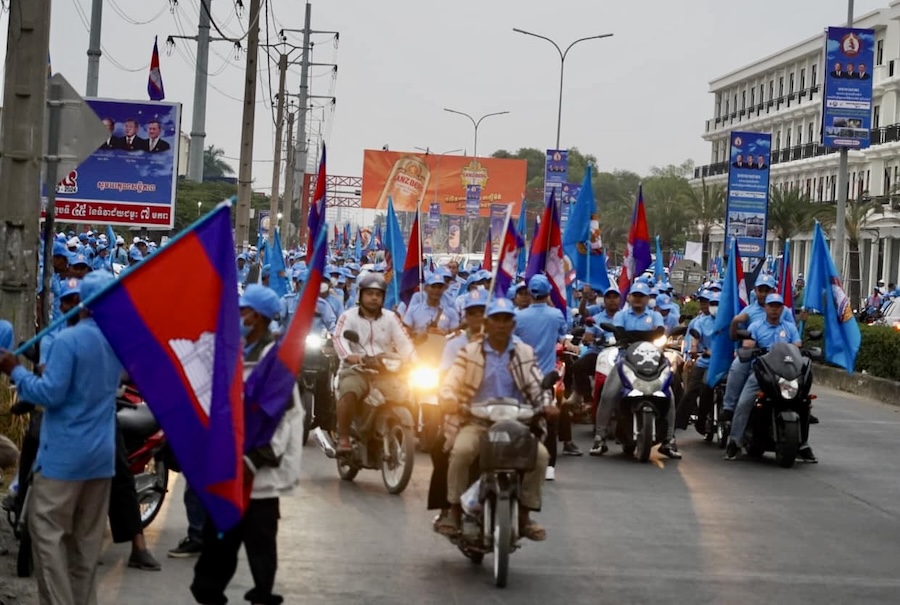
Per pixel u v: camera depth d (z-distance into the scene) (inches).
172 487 465.1
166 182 960.3
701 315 669.9
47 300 486.3
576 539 402.3
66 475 270.5
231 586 330.3
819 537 419.5
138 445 367.9
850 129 1195.3
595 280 762.8
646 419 569.0
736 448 595.8
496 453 335.0
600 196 4847.4
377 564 358.6
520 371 356.2
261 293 275.1
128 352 233.5
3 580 324.8
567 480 520.7
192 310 235.3
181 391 233.8
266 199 3700.8
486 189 3275.1
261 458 262.1
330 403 572.4
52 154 474.6
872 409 892.0
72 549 281.0
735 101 3703.3
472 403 356.5
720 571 365.1
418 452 582.2
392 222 789.2
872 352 1026.1
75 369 269.6
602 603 325.1
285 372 259.8
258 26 1243.8
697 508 464.4
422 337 498.3
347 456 480.1
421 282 653.9
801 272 3100.4
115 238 1232.2
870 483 539.5
